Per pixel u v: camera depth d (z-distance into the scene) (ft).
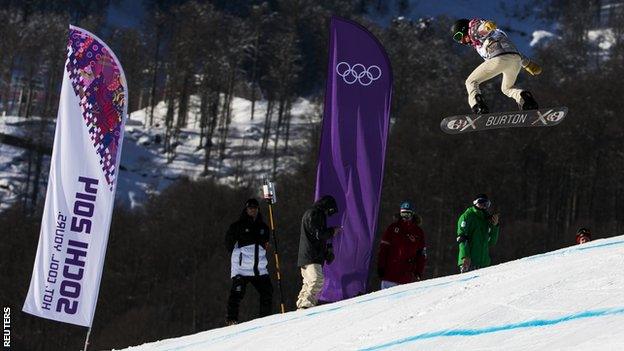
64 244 39.32
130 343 169.78
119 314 183.73
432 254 202.59
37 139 299.17
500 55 34.17
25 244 198.49
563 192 251.39
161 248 199.62
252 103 379.14
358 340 20.48
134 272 194.59
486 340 16.60
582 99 264.93
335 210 37.83
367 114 43.37
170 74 372.79
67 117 40.16
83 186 39.63
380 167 42.96
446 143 236.02
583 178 252.83
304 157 284.41
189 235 204.95
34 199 265.95
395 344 18.70
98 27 418.31
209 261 197.16
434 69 384.27
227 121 341.62
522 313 17.66
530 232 210.18
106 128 39.83
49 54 351.46
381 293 27.63
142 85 400.88
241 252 37.86
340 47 43.83
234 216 216.95
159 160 330.34
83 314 38.88
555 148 249.34
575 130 254.06
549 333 15.76
